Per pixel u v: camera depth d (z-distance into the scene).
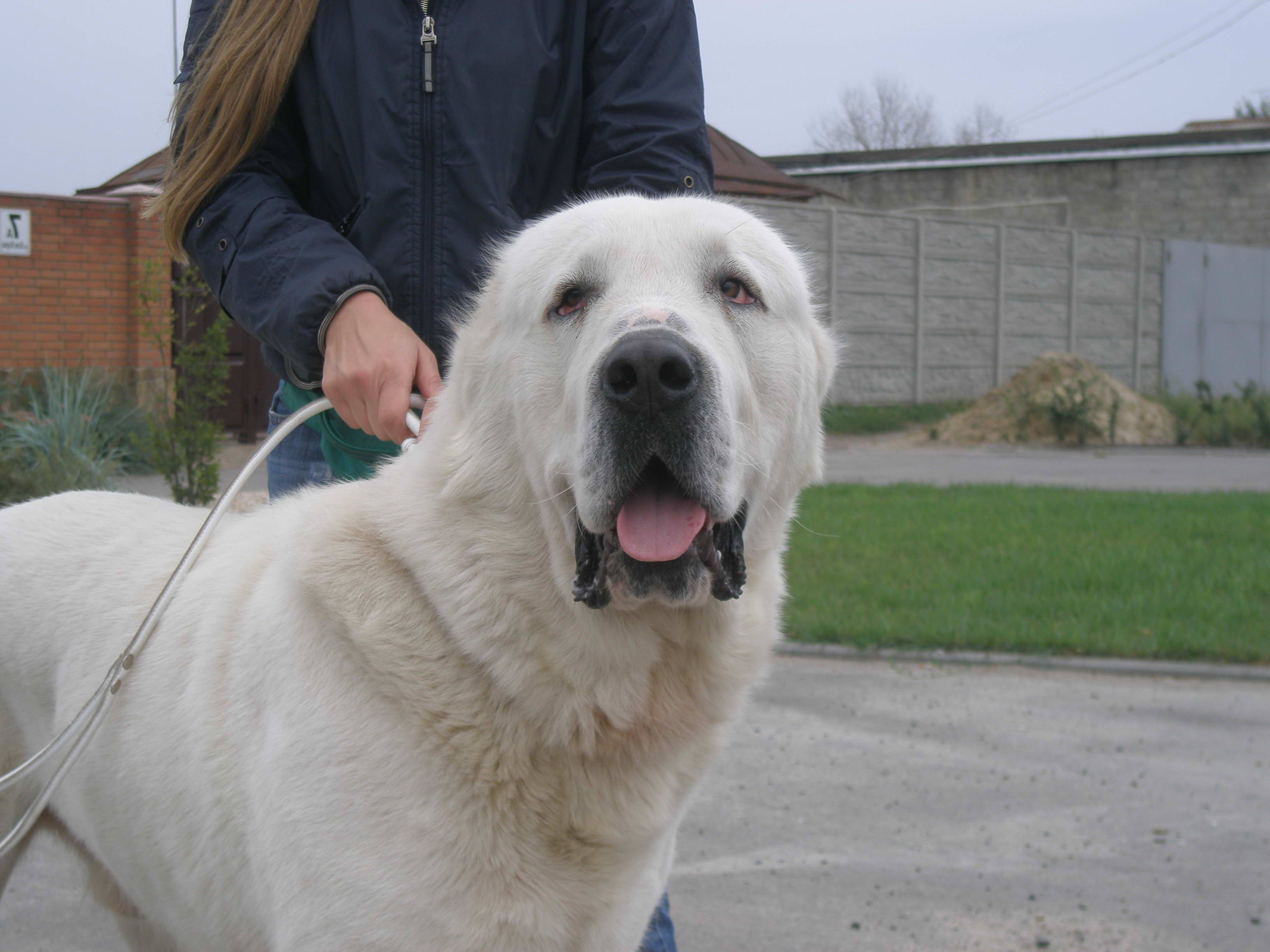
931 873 3.82
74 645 2.46
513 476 2.03
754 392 2.12
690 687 2.06
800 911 3.57
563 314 2.05
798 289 2.29
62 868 3.84
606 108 2.71
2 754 2.62
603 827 1.96
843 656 6.54
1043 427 21.28
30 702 2.56
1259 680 6.13
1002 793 4.51
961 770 4.76
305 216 2.48
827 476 15.18
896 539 9.71
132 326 14.60
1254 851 3.99
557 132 2.69
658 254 2.08
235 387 15.41
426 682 1.89
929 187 30.41
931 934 3.42
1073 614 7.20
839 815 4.30
